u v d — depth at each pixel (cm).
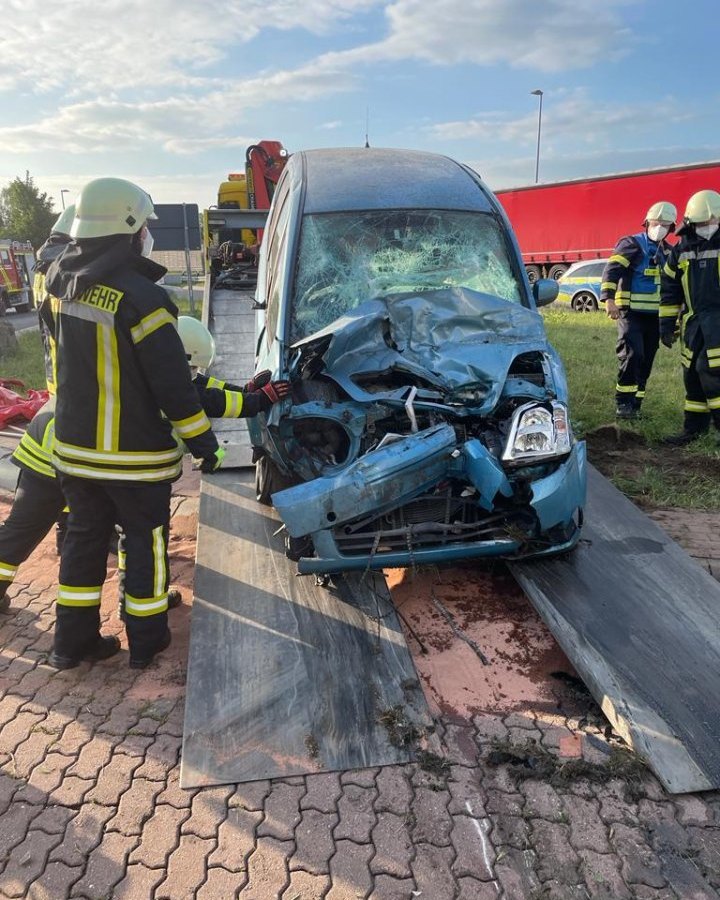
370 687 278
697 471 522
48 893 203
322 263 395
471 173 469
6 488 515
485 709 279
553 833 221
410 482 301
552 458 309
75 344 269
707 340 533
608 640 295
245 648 300
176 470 297
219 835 220
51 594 373
